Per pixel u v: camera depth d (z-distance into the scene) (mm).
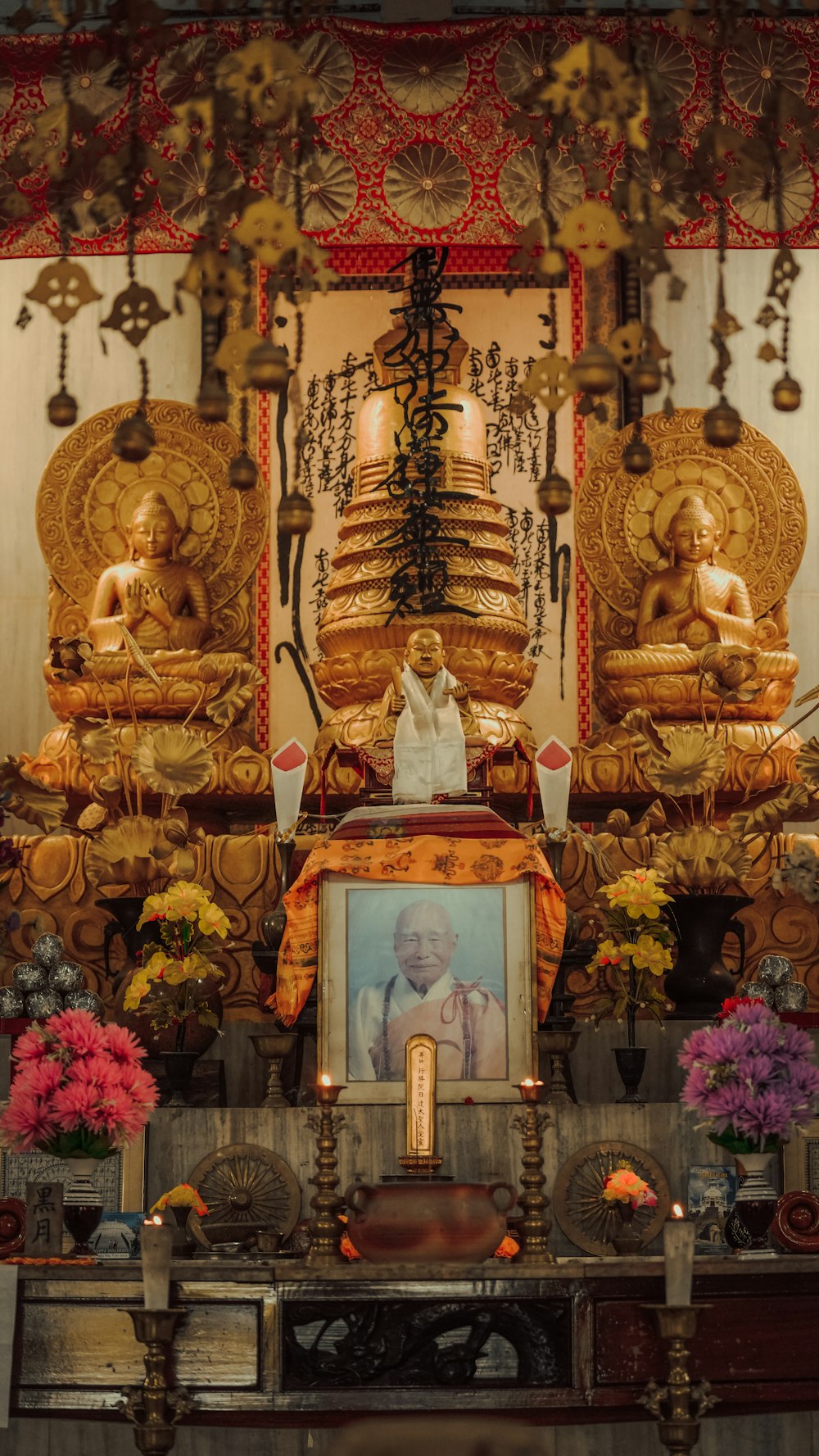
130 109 5488
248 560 9484
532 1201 4832
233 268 4977
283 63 4809
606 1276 4484
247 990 7133
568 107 5000
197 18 8172
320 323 9727
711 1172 5605
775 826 6941
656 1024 6504
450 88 7922
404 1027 5504
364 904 5598
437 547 8617
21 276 9836
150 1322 4379
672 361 9750
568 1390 4441
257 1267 4480
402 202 7832
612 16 7957
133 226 5117
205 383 4957
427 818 5707
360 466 9016
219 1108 5773
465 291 9805
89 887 7336
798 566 9477
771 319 5336
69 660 7910
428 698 6504
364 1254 4609
